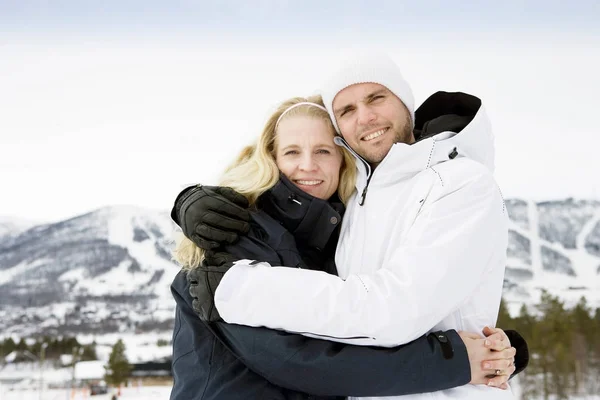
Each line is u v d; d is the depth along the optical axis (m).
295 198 1.35
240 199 1.32
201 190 1.31
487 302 1.21
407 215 1.22
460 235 1.10
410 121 1.48
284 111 1.47
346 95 1.41
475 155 1.32
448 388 1.07
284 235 1.27
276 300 1.08
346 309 1.05
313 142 1.40
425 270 1.06
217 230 1.21
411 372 1.04
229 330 1.12
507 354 1.09
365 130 1.38
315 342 1.08
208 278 1.16
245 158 1.57
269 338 1.08
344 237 1.36
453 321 1.18
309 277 1.10
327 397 1.17
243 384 1.14
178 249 1.35
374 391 1.05
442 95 1.51
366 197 1.33
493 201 1.17
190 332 1.24
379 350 1.06
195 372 1.19
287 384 1.09
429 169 1.25
